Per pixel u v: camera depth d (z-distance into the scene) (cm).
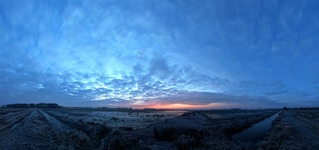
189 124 4256
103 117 7462
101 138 2500
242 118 6347
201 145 2144
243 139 2777
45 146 2022
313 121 4366
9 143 2045
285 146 1942
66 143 2173
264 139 2534
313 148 1875
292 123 3819
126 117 7631
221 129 3247
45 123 4359
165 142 2316
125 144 2106
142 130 3256
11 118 5338
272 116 7756
